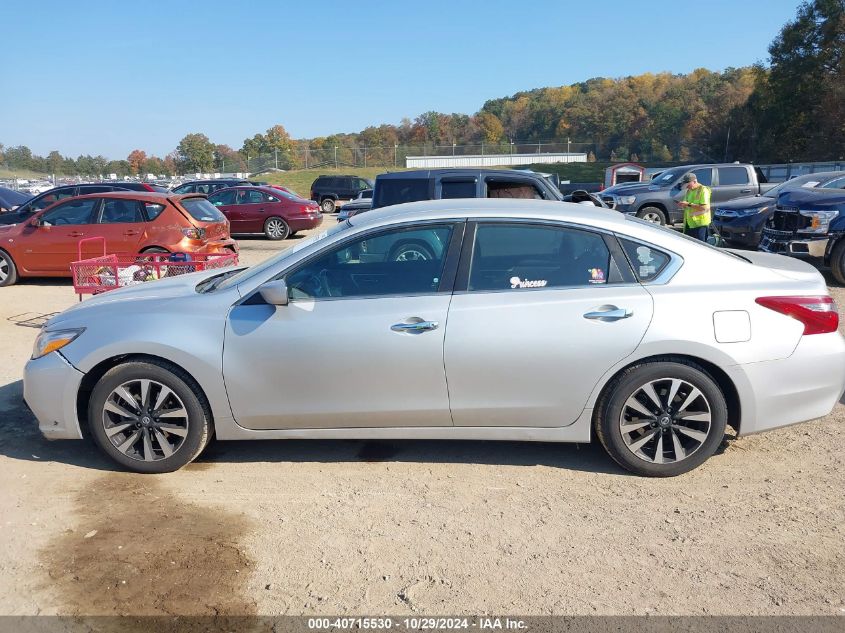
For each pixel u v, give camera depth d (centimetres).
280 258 450
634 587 320
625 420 419
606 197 1800
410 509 392
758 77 5512
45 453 471
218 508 395
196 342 420
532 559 342
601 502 398
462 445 481
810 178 1338
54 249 1133
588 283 418
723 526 371
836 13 4572
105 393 429
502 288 419
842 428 501
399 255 427
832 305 425
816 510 386
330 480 430
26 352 729
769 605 306
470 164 5609
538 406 416
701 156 6353
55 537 365
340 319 414
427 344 410
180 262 782
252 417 428
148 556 347
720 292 412
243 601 312
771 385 412
